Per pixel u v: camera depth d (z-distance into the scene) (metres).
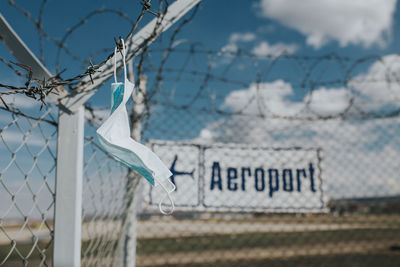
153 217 2.19
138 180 1.90
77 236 1.02
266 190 2.40
